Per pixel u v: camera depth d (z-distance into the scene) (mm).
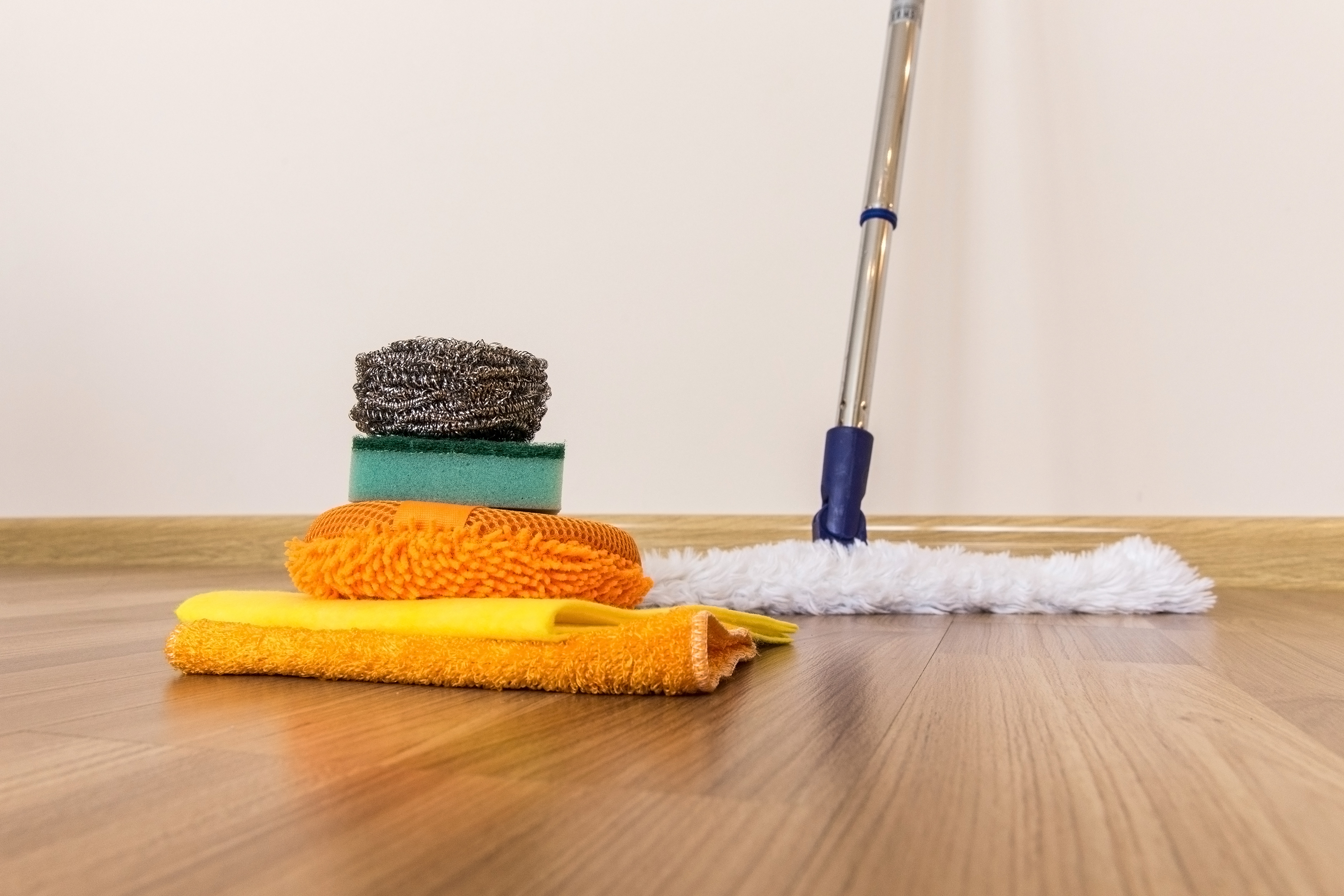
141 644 745
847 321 1444
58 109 1749
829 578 1011
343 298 1630
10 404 1764
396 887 250
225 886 252
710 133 1492
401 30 1609
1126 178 1368
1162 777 358
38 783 351
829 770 368
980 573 1026
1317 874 259
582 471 1527
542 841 286
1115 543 1271
